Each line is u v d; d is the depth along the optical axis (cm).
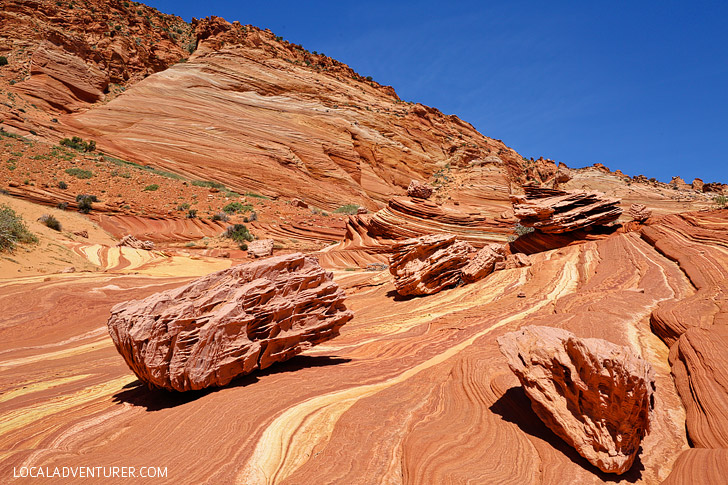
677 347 662
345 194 6925
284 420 536
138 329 613
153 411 612
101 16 8856
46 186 3959
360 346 1010
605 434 410
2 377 926
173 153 5966
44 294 1689
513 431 481
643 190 8075
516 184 9300
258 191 6081
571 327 834
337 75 9362
